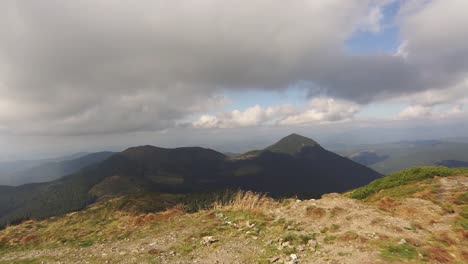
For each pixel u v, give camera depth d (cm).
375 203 2552
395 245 1524
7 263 1830
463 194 2727
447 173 3531
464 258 1423
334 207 2234
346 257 1416
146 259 1675
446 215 2158
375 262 1302
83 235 2456
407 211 2236
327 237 1742
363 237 1653
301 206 2447
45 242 2366
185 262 1592
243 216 2491
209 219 2534
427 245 1553
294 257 1487
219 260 1588
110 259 1731
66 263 1731
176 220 2631
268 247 1725
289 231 1947
